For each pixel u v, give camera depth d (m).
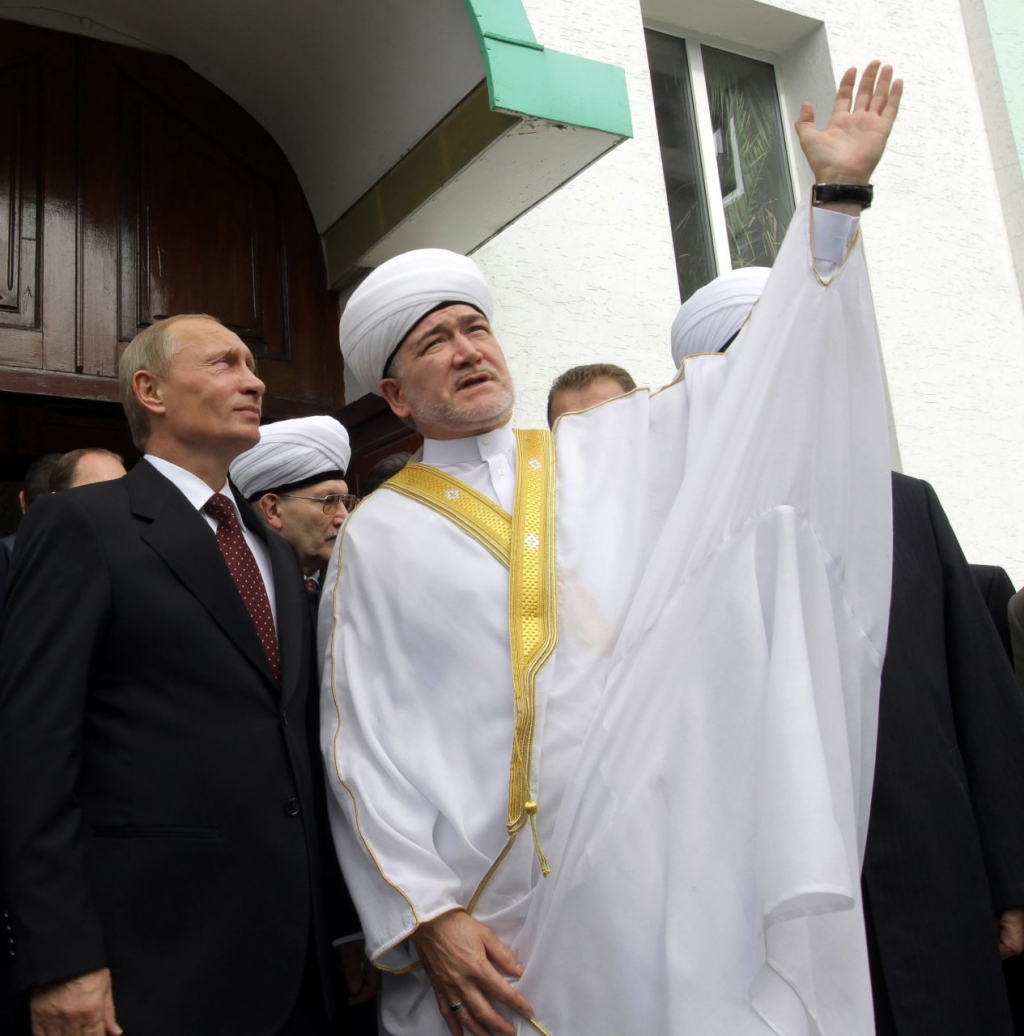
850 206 1.82
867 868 1.84
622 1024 1.63
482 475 2.10
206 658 1.85
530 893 1.77
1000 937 1.91
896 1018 1.75
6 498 5.29
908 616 2.01
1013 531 4.79
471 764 1.86
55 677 1.72
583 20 4.04
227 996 1.73
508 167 3.18
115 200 3.52
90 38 3.58
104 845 1.73
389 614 1.98
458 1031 1.74
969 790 1.96
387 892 1.77
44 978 1.56
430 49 3.18
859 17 5.05
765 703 1.67
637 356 3.94
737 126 4.95
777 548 1.75
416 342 2.10
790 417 1.80
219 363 2.11
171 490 1.99
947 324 4.88
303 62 3.58
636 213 4.07
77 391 3.33
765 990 1.56
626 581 1.91
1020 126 5.23
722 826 1.64
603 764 1.72
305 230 3.92
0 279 3.27
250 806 1.82
